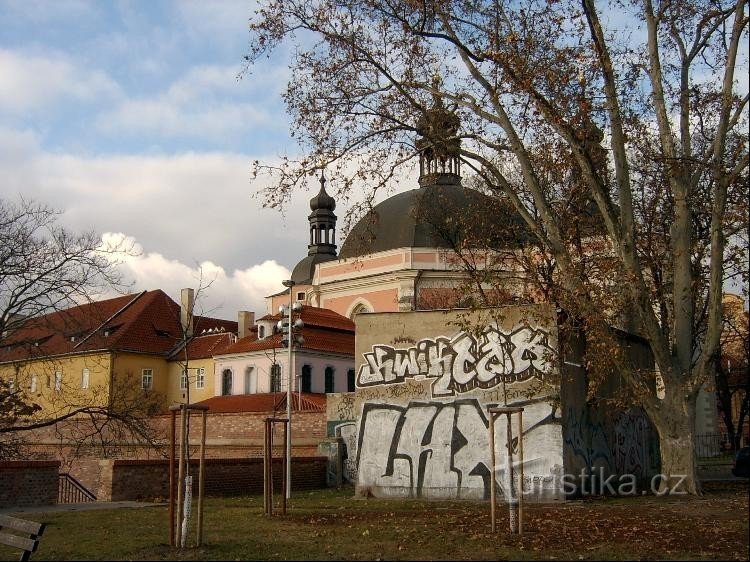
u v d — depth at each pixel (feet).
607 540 42.27
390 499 70.54
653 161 69.26
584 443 71.20
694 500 61.26
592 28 62.03
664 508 56.75
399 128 69.41
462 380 71.00
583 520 50.72
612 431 79.25
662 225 80.02
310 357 168.86
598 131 66.39
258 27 66.39
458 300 75.56
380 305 174.50
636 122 68.54
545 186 77.15
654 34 70.28
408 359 73.51
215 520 53.67
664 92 70.79
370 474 73.10
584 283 65.41
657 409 66.54
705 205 74.74
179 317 222.89
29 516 57.06
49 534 48.01
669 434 66.28
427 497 70.49
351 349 177.06
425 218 103.19
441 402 71.51
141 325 212.02
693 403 66.39
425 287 167.63
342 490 89.04
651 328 65.36
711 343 65.57
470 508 60.18
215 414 130.31
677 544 40.68
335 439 98.73
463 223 93.97
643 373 67.51
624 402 68.39
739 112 66.95
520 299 80.89
